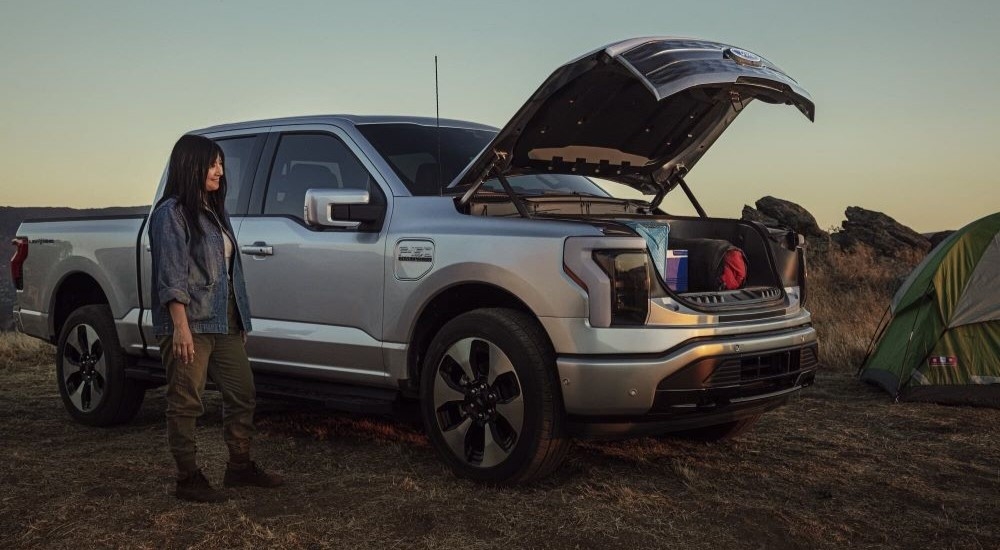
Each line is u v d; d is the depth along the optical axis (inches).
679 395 153.3
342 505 152.3
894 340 282.0
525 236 161.5
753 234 193.0
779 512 151.6
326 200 172.2
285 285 195.6
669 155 212.7
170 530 139.3
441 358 169.0
